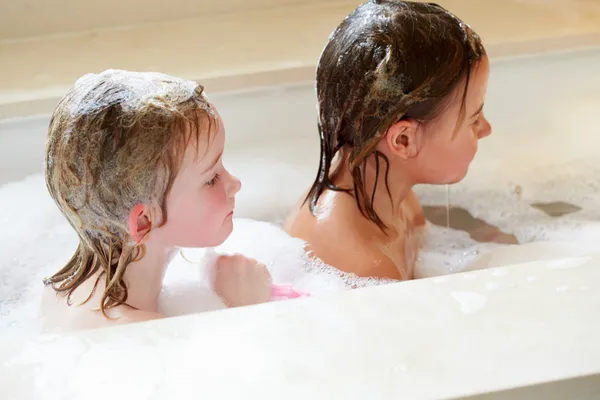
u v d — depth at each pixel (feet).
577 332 1.69
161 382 1.65
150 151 2.26
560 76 4.10
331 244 3.00
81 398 1.62
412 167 2.98
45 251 3.53
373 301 1.84
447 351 1.67
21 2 4.54
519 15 4.31
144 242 2.49
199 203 2.47
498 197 3.88
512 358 1.64
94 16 4.65
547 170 3.96
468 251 3.55
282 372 1.65
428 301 1.82
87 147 2.24
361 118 2.79
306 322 1.78
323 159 3.07
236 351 1.71
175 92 2.34
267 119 4.01
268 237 3.21
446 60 2.68
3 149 3.84
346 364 1.65
